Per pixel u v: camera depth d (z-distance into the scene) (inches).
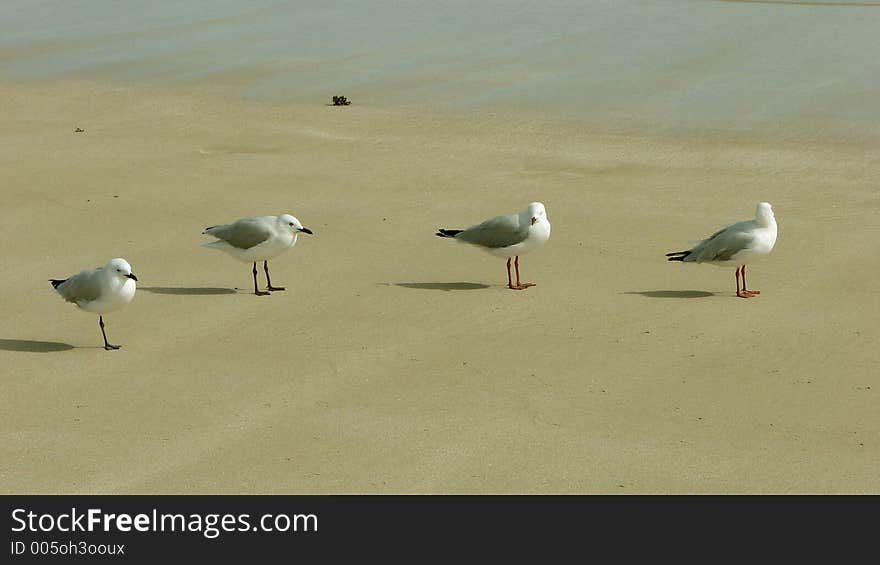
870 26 1477.6
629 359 580.7
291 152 1023.6
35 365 577.0
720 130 1063.0
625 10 1637.6
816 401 528.1
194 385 550.9
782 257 746.8
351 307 661.3
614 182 926.4
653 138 1046.4
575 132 1071.6
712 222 823.7
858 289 682.2
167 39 1547.7
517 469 467.2
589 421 509.4
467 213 848.9
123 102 1222.9
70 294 593.6
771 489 450.0
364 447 486.0
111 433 500.7
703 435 495.2
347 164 981.8
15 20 1721.2
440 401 530.9
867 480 455.2
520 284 697.6
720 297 675.4
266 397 536.7
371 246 777.6
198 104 1206.9
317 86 1272.1
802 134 1040.8
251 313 652.1
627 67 1312.7
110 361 583.2
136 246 774.5
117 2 1831.9
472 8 1681.8
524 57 1379.2
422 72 1320.1
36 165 976.3
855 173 933.2
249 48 1475.1
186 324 635.5
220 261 746.2
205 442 492.1
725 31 1483.8
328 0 1782.7
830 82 1211.9
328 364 575.8
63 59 1445.6
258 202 874.8
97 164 979.9
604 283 702.5
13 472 467.5
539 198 886.4
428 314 649.0
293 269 731.4
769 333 614.5
